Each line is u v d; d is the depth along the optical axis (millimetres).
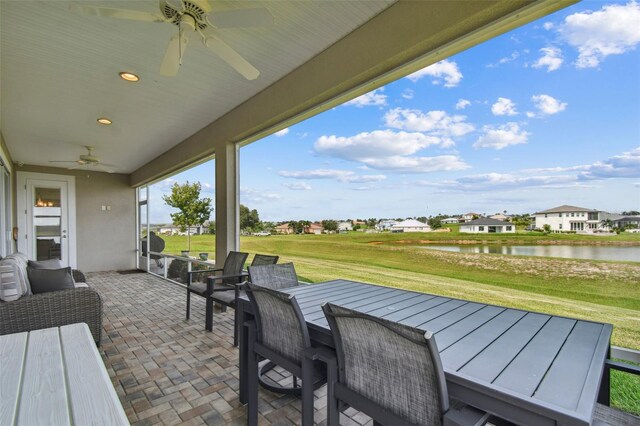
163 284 6117
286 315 1610
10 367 1026
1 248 4945
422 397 1058
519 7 1771
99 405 825
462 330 1404
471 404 983
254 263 3270
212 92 3492
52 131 4664
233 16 1757
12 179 6531
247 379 2008
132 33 2412
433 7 2002
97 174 7871
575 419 789
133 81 3184
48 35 2424
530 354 1156
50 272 2922
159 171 6242
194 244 5621
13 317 2557
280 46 2682
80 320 2842
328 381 1371
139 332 3420
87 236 7691
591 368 1047
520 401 873
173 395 2186
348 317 1222
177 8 1720
